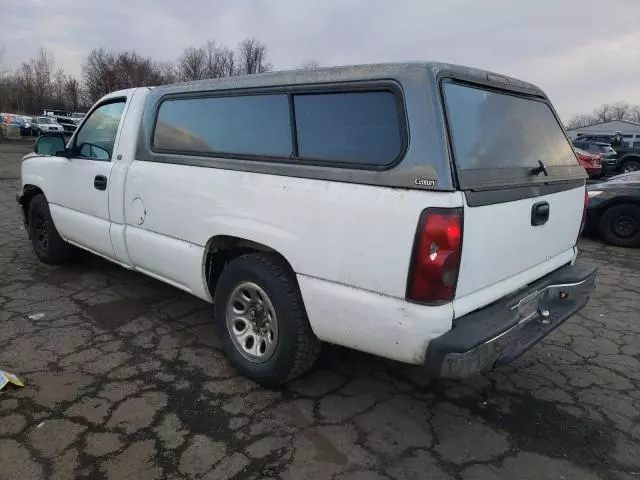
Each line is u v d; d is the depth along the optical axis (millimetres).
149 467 2432
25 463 2416
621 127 67938
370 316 2484
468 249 2379
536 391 3295
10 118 36969
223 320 3326
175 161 3510
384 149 2461
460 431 2836
